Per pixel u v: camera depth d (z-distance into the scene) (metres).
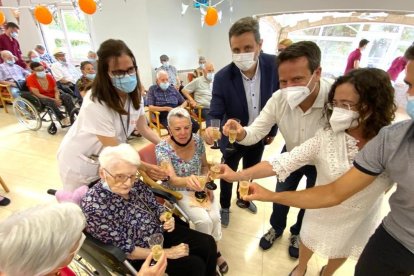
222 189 2.10
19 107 4.14
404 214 0.89
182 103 3.95
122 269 1.20
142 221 1.36
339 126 1.04
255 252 1.97
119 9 4.84
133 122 1.64
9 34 5.30
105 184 1.21
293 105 1.25
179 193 1.69
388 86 0.94
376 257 1.03
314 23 5.90
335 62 6.55
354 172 0.90
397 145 0.77
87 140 1.49
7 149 3.53
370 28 5.93
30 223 0.63
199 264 1.35
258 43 1.60
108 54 1.30
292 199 1.04
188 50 6.00
